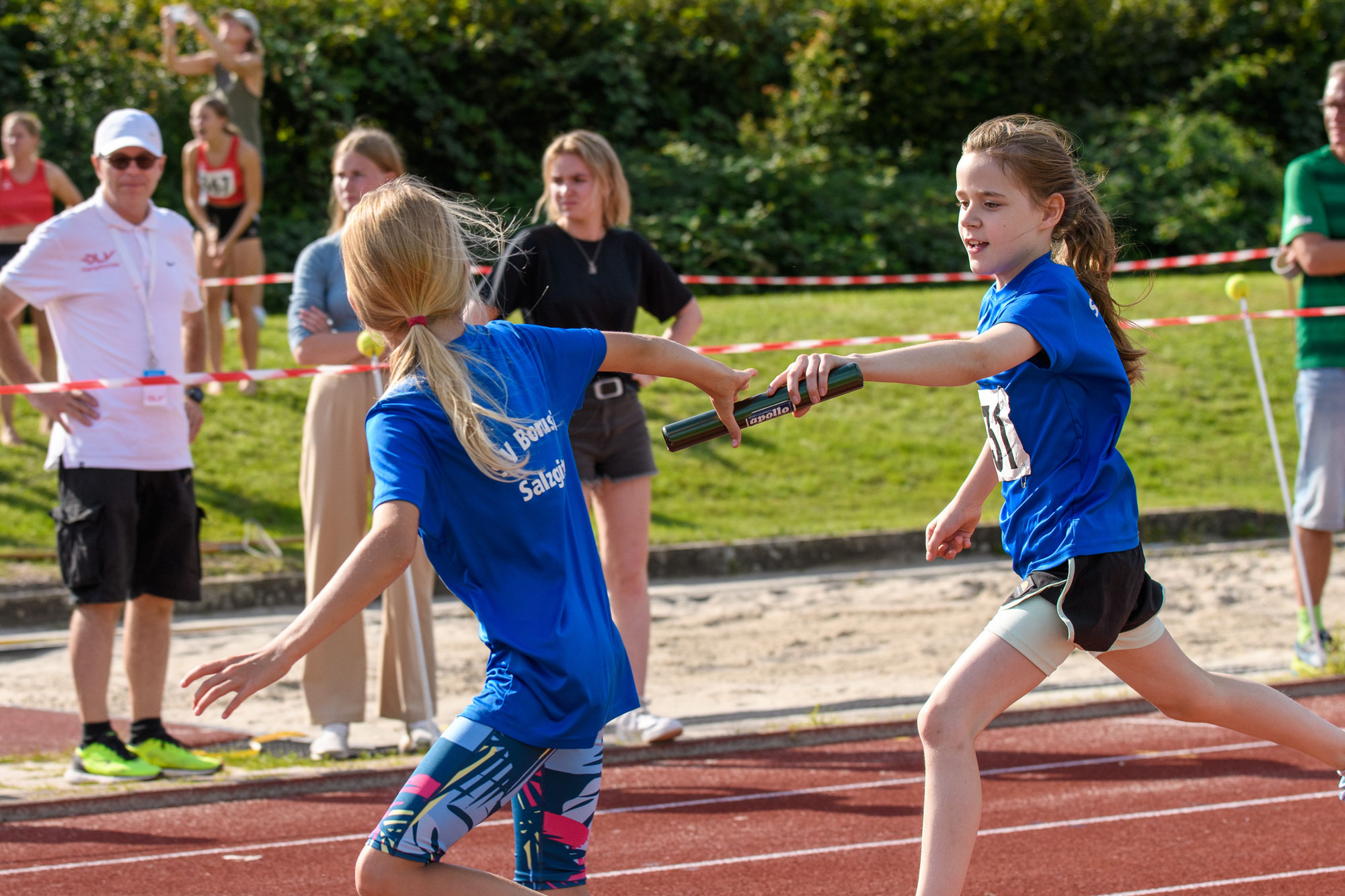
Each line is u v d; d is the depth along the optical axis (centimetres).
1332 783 834
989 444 599
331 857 747
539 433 498
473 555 488
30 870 731
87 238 893
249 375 936
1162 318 2406
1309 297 1105
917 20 3481
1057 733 965
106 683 902
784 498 1816
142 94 2642
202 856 751
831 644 1296
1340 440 1077
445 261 492
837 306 2386
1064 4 3616
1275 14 3781
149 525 915
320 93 2795
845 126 3356
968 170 575
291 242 2723
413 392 483
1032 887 680
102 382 880
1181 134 3388
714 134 3278
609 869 718
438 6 3012
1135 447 2027
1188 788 834
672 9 3331
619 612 964
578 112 3127
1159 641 581
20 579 1416
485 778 470
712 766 917
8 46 2745
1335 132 1088
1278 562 1641
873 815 804
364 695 969
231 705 438
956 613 1417
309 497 949
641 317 2234
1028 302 548
